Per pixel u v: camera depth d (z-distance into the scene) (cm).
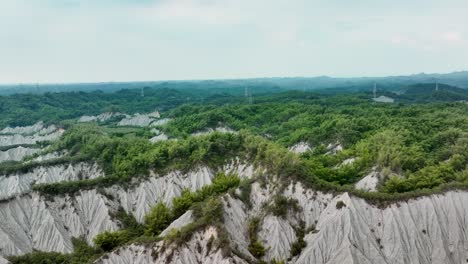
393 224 5431
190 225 5216
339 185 6153
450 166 6600
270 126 14025
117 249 5138
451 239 5394
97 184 7419
